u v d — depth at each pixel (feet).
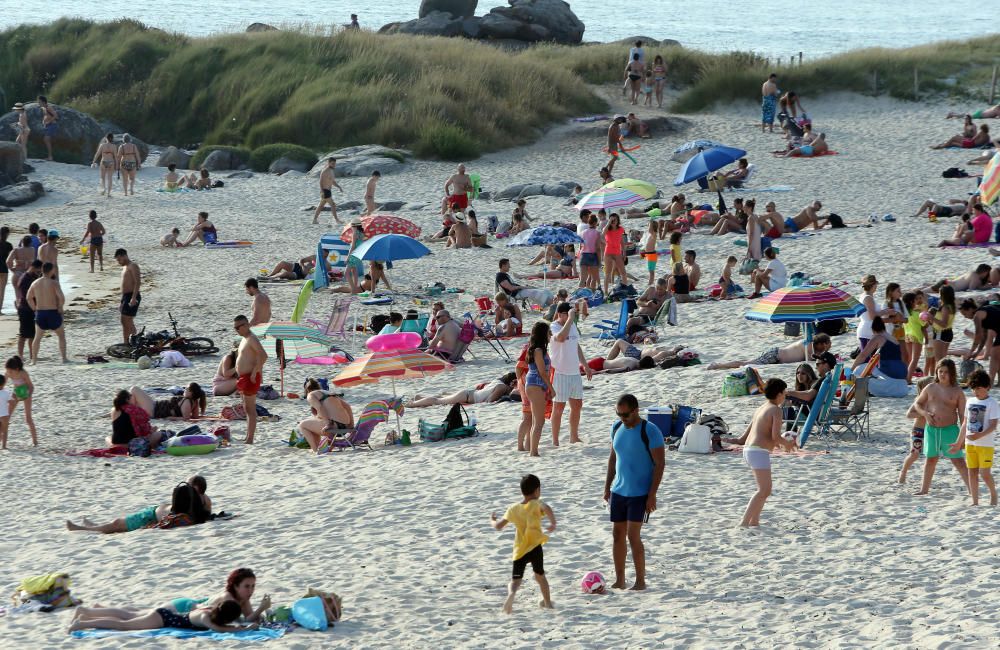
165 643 69.00
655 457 76.54
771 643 65.87
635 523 77.00
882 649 62.95
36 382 166.91
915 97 390.21
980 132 327.88
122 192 350.64
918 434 97.71
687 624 69.87
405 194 329.93
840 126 369.50
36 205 333.62
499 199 317.42
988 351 131.85
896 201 270.67
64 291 236.43
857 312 137.18
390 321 175.73
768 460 89.35
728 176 301.43
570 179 332.60
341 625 72.54
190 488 101.71
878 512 91.91
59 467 126.62
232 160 382.63
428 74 419.13
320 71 433.48
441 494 104.78
